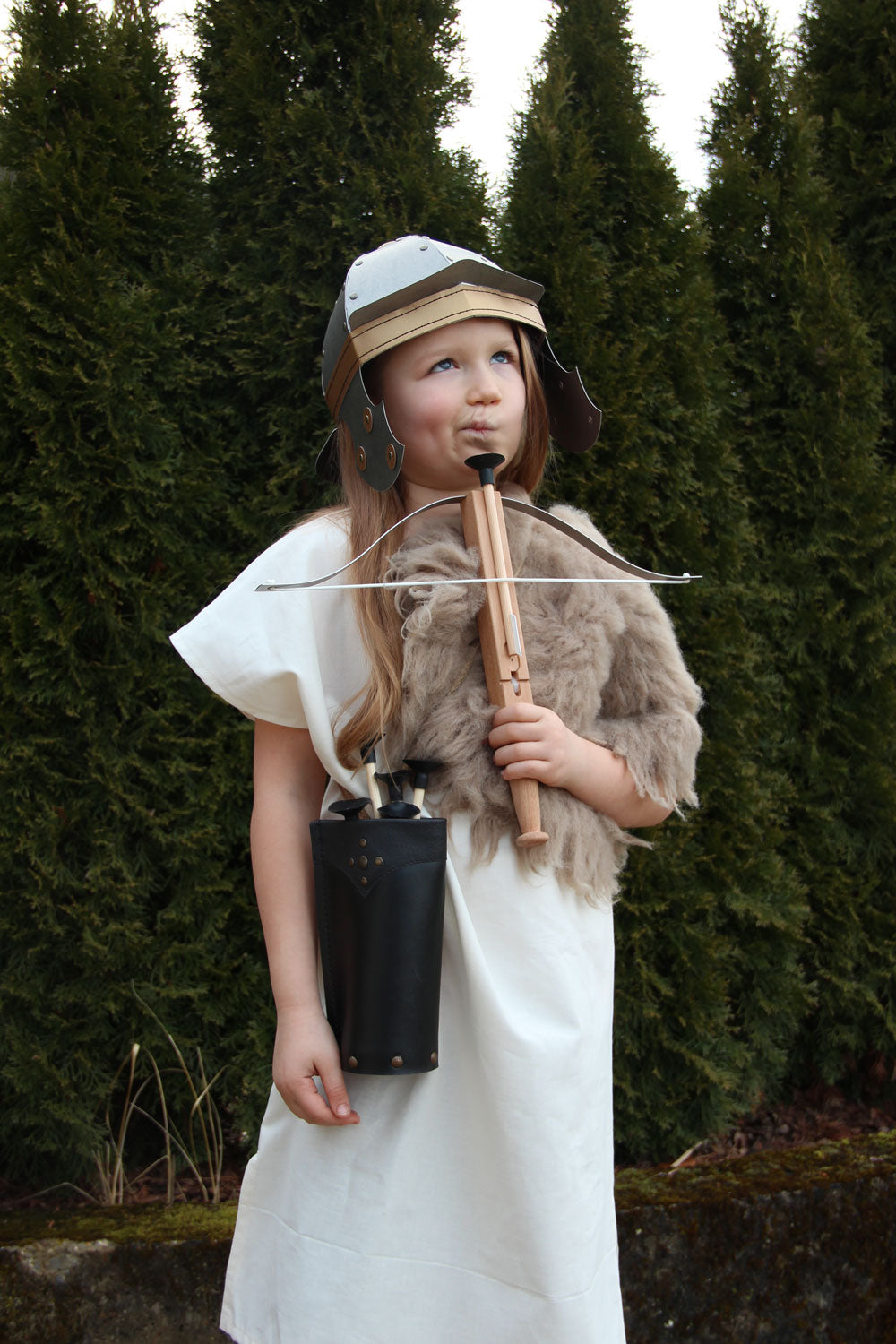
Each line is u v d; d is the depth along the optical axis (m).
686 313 2.23
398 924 0.99
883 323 2.65
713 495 2.29
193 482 1.99
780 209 2.49
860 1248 1.79
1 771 1.81
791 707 2.44
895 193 2.63
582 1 2.35
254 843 1.17
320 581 0.99
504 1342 1.02
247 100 2.08
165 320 2.03
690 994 2.11
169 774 1.93
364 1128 1.08
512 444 1.22
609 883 1.18
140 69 2.06
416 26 2.16
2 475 1.87
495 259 2.14
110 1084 1.88
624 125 2.27
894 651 2.42
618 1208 1.74
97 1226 1.71
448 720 1.09
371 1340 1.03
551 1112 1.04
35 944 1.87
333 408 1.28
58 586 1.88
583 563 1.21
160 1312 1.61
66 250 1.92
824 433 2.44
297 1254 1.07
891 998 2.39
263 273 2.11
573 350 2.12
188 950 1.91
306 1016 1.08
